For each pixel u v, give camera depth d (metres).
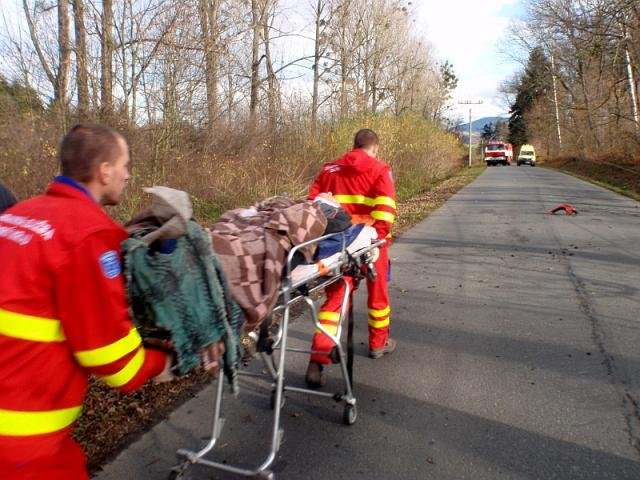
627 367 4.39
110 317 1.76
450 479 3.03
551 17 22.12
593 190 21.19
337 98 17.41
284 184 10.97
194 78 9.41
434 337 5.13
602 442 3.36
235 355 2.25
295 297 3.26
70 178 1.91
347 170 4.31
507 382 4.18
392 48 26.72
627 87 28.89
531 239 9.97
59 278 1.70
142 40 8.50
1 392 1.69
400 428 3.56
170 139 9.34
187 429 3.54
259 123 12.54
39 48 7.55
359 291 6.64
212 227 2.84
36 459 1.74
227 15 10.21
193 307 2.04
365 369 4.45
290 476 3.07
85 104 7.91
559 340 4.99
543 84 44.50
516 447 3.32
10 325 1.67
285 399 3.94
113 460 3.20
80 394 1.87
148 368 1.92
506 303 6.12
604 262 7.99
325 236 3.22
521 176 32.19
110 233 1.81
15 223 1.77
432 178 24.67
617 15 20.19
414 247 9.41
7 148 7.14
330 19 21.36
